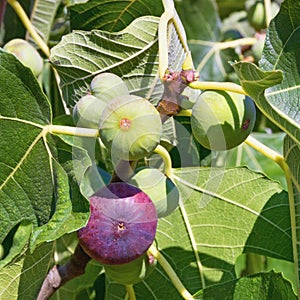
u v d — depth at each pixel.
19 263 0.52
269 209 0.59
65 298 0.69
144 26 0.52
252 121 0.47
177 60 0.52
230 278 0.61
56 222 0.46
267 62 0.50
